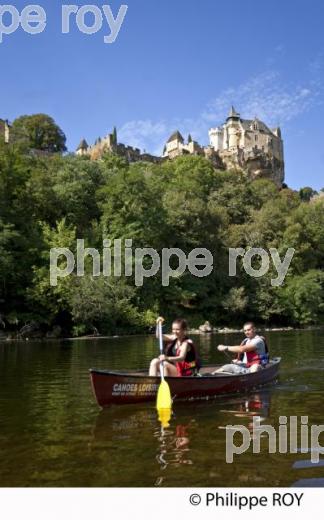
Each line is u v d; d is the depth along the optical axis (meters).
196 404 9.22
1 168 40.31
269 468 5.57
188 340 9.85
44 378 12.66
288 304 51.28
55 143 93.69
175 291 44.97
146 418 8.00
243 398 9.80
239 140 124.31
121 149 98.56
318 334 36.66
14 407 8.89
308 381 12.07
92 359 17.55
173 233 49.66
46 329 34.12
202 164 81.19
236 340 30.03
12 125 94.50
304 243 60.19
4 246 34.69
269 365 11.81
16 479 5.23
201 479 5.27
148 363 16.17
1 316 32.75
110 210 44.75
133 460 5.81
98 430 7.21
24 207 41.78
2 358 18.05
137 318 38.47
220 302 48.19
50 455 5.99
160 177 61.38
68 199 45.59
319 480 5.27
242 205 68.31
